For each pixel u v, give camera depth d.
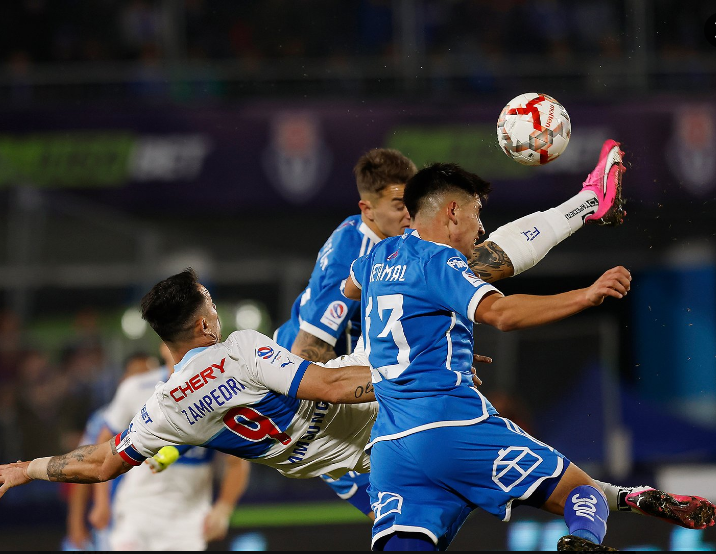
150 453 14.52
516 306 12.23
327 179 47.78
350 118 47.72
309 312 17.31
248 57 51.97
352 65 50.09
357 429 15.23
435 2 52.91
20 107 47.06
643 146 47.56
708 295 52.41
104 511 25.81
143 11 52.50
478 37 53.03
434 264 13.12
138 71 49.12
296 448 14.98
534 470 13.25
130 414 24.91
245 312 44.97
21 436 37.69
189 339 14.33
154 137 47.44
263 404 14.24
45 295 49.88
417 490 13.47
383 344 13.57
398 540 13.34
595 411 43.28
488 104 47.97
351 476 17.94
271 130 47.66
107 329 45.81
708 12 50.44
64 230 49.88
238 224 51.41
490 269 14.41
